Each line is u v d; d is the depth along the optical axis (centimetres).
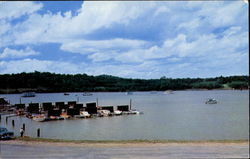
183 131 4062
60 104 9100
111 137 3619
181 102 12262
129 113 7462
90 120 6353
